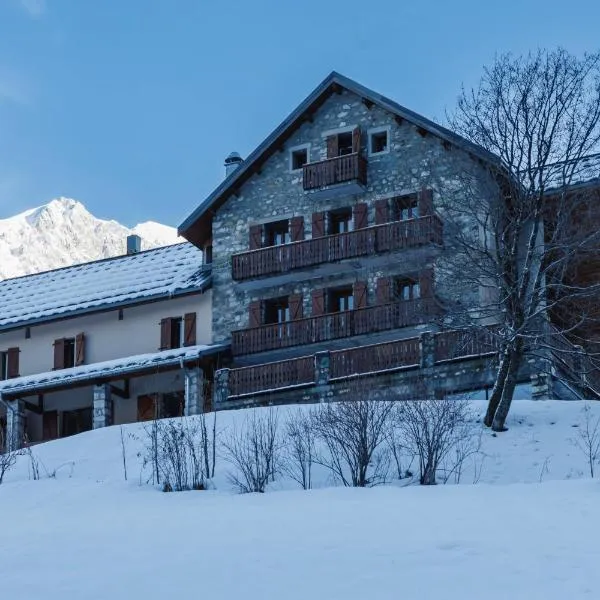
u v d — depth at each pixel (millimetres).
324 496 17406
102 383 36719
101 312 38375
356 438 20656
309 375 33031
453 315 27922
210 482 21219
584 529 12672
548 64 27656
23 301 40969
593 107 27328
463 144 28266
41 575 11562
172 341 37531
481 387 30125
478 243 28922
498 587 9992
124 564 11930
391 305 33469
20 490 22031
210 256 38344
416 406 22109
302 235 36062
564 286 26016
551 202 28625
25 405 38188
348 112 36125
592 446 23219
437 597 9750
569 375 30672
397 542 12289
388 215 34781
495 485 17953
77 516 17125
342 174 35094
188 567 11523
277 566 11312
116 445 26469
